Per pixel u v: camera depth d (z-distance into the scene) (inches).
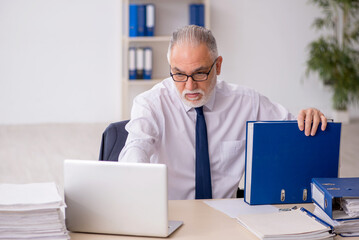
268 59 285.7
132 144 81.0
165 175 62.2
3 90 273.6
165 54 267.9
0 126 270.8
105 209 64.1
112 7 276.2
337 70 273.7
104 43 278.1
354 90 275.3
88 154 214.5
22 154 213.0
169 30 268.7
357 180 70.8
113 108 283.7
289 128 75.6
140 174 62.6
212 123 91.7
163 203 62.6
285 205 76.6
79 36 275.9
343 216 65.2
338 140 77.3
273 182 76.2
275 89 288.5
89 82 280.1
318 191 68.9
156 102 89.5
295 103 290.5
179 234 65.0
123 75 270.7
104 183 63.6
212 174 92.0
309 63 272.8
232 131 93.1
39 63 274.7
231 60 283.3
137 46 266.5
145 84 276.8
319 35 287.0
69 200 64.7
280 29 284.4
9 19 268.8
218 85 94.2
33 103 277.1
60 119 280.7
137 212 63.3
